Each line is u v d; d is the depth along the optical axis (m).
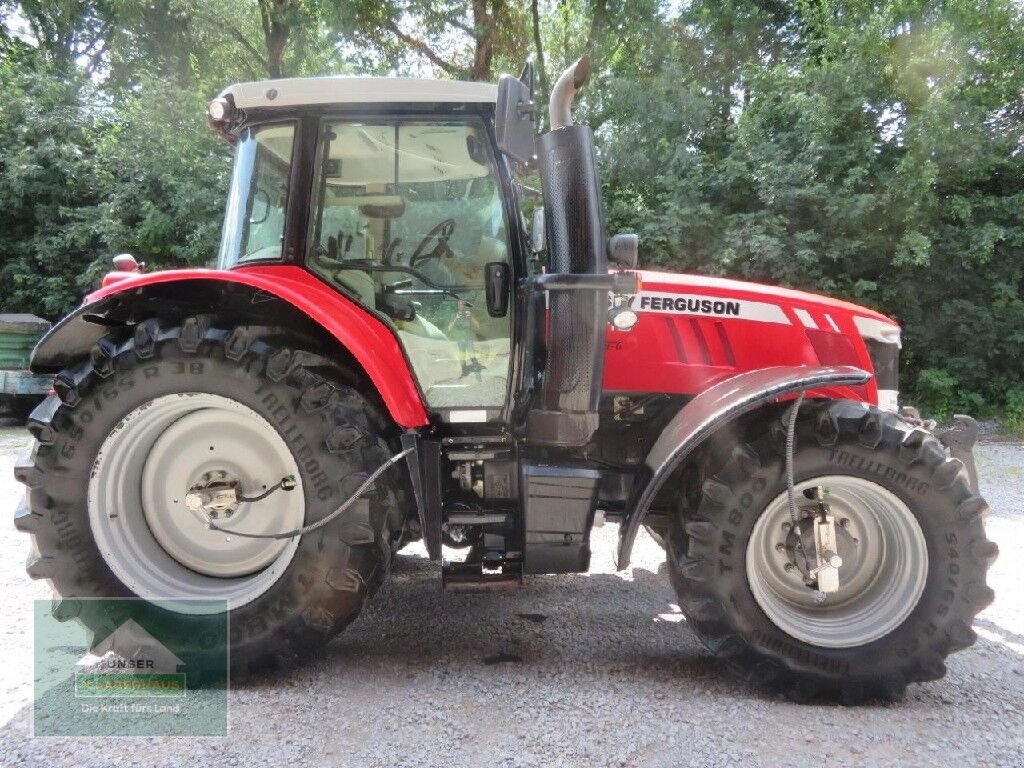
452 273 3.04
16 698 2.57
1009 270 11.01
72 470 2.69
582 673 2.81
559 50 15.05
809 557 2.73
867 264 11.00
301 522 2.71
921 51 10.77
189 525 2.88
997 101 11.16
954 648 2.63
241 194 3.07
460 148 3.00
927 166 10.23
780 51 13.73
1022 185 11.38
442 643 3.11
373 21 13.71
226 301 2.87
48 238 13.65
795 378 2.67
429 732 2.32
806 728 2.40
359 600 2.67
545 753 2.20
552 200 2.74
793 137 11.24
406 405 2.81
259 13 16.12
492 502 2.93
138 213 13.30
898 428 2.67
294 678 2.74
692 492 2.76
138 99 14.16
